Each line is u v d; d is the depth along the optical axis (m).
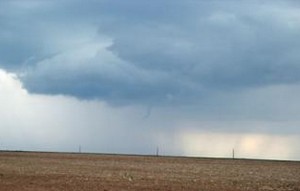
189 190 31.17
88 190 29.61
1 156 91.19
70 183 33.31
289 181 42.12
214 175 47.41
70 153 134.50
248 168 68.19
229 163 90.69
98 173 45.50
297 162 108.19
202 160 107.25
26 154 108.25
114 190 29.92
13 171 44.84
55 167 54.69
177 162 87.94
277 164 91.62
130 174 45.47
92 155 121.88
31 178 36.78
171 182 36.56
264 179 43.72
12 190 28.95
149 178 40.38
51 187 30.72
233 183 37.53
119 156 122.06
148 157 118.56
